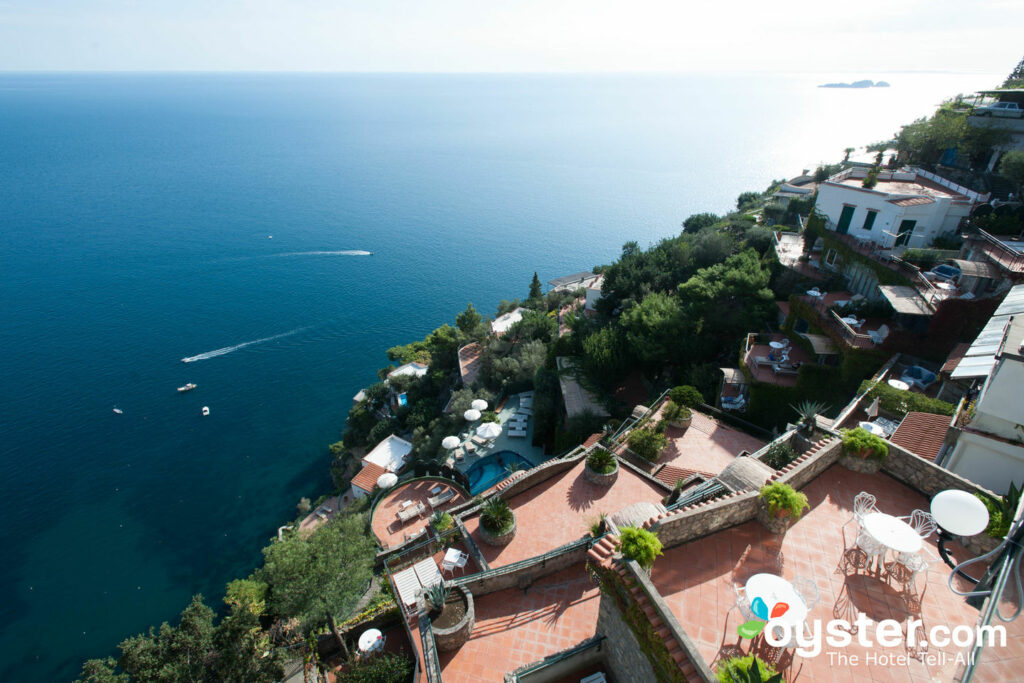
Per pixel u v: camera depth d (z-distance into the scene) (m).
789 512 12.69
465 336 71.12
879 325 34.28
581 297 86.44
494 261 167.12
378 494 41.53
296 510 58.34
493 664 15.70
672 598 11.34
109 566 51.91
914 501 14.47
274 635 25.55
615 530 17.70
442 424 52.44
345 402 82.56
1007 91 50.53
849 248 40.25
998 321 23.19
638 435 28.84
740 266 44.16
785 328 39.59
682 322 41.84
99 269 146.62
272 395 84.38
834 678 9.78
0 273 141.12
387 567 23.14
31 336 104.50
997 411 18.33
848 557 12.52
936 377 28.66
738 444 29.69
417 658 16.98
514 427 46.47
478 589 17.83
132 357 96.56
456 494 37.88
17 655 43.56
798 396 32.81
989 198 41.38
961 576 12.10
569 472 25.53
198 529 56.34
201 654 20.86
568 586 18.19
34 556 53.34
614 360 43.38
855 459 15.47
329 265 158.25
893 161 52.88
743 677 9.01
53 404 80.62
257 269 152.25
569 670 13.52
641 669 11.26
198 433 73.94
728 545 12.76
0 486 63.25
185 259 158.38
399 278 149.00
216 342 103.75
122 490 62.44
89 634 44.97
